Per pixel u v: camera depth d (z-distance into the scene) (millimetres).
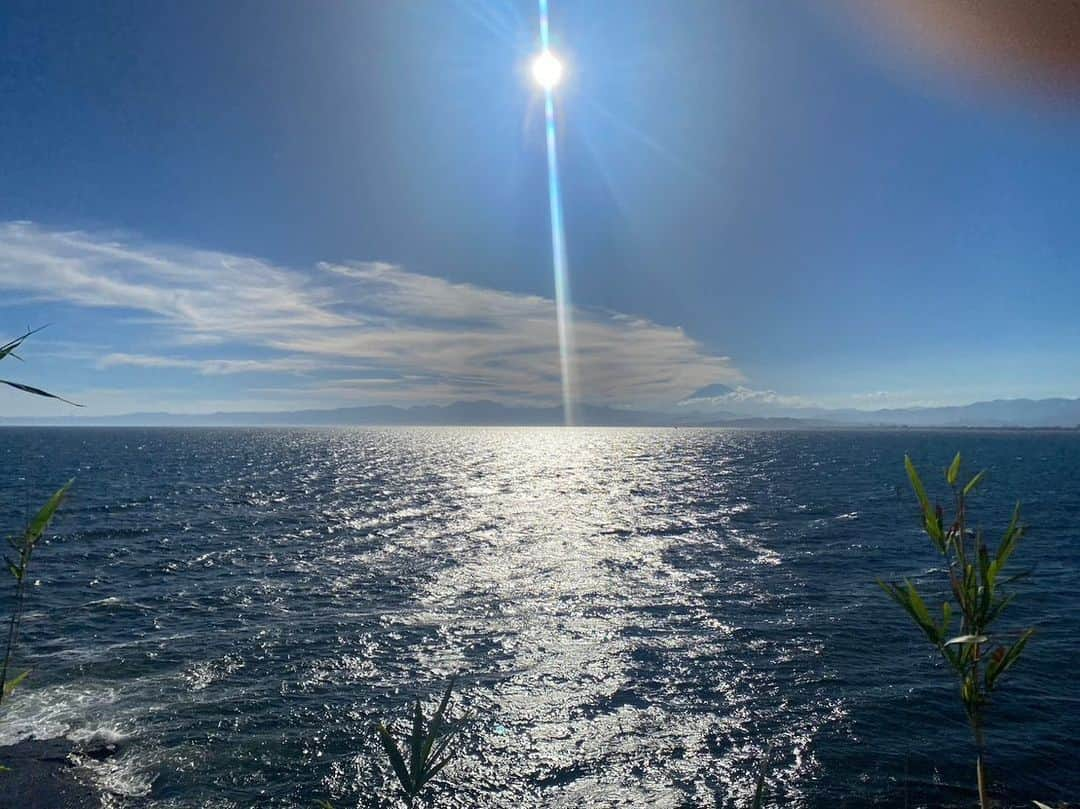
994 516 52812
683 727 17375
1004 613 26016
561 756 16078
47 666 21172
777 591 30422
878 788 14586
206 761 15703
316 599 29547
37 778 14734
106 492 71688
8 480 82375
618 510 61094
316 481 91000
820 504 64188
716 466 124688
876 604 28156
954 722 17297
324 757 15961
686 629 25047
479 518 55875
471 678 20578
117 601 28766
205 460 132375
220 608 28016
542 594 30344
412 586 31922
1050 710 17781
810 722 17469
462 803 14359
